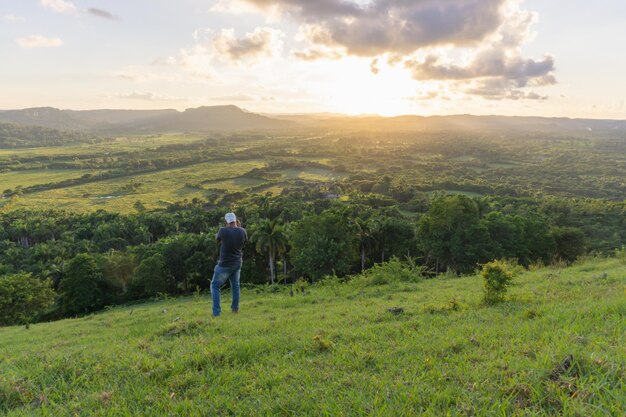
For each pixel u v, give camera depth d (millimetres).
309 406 3113
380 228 52031
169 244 50938
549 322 5273
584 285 9523
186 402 3332
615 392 2629
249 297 15797
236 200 139250
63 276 55281
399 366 3955
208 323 7285
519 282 11695
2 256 71375
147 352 5148
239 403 3262
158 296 46594
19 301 37875
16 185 168875
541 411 2605
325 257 41344
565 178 178750
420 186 147250
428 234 41500
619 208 77188
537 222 44750
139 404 3441
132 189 162375
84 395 3703
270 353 4801
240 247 8977
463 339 4770
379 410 2820
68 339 9297
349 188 153625
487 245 38750
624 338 3979
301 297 12281
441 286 13070
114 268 47531
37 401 3650
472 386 3143
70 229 92125
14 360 5316
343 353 4555
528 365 3436
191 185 169500
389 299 10688
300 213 85812
